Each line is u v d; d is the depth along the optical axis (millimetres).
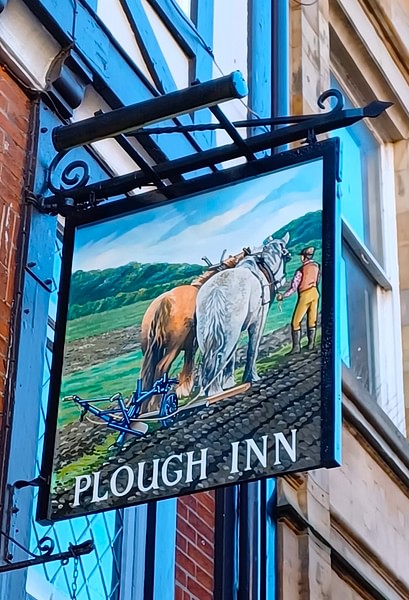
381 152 11516
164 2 7676
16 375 5754
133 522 6520
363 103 11469
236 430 5113
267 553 7527
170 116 5840
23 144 6234
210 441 5125
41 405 5957
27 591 5656
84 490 5195
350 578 8375
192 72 7816
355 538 8500
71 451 5305
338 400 5070
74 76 6570
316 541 7949
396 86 11516
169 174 6051
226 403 5188
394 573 8836
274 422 5078
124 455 5219
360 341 10188
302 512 7895
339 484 8500
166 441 5188
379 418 9055
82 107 6699
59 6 6523
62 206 6051
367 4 11391
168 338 5445
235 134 5832
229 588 7148
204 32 8336
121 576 6309
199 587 6922
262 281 5418
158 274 5637
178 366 5363
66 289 5738
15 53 6285
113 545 6336
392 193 11297
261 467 5012
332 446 4961
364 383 10016
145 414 5289
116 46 6961
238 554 7316
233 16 8984
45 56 6438
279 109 9094
